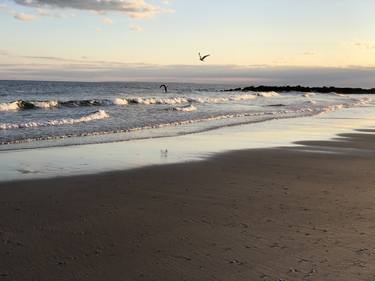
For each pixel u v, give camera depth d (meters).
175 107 34.59
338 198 8.29
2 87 83.19
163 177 10.07
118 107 34.88
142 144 15.62
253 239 6.00
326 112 35.91
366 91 123.00
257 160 12.48
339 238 6.05
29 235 6.05
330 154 13.78
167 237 6.06
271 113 32.50
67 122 21.64
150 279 4.73
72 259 5.25
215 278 4.77
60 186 9.05
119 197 8.24
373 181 9.84
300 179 9.98
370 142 17.05
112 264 5.11
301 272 4.93
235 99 55.81
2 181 9.38
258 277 4.80
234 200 8.09
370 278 4.78
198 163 11.91
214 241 5.91
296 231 6.34
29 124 19.73
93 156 12.90
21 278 4.71
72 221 6.73
